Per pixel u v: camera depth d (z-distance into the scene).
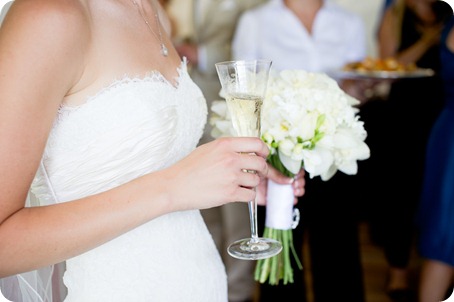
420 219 3.08
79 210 1.02
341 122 1.52
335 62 3.72
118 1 1.23
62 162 1.17
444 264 2.96
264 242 1.41
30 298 1.46
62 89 1.03
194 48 3.86
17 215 0.99
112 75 1.16
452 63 2.85
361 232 4.45
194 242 1.36
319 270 3.10
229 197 1.10
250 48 3.67
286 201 1.61
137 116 1.17
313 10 3.65
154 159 1.24
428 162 3.03
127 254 1.25
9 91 0.95
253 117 1.24
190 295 1.31
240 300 3.34
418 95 3.71
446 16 4.15
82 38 1.05
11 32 0.97
